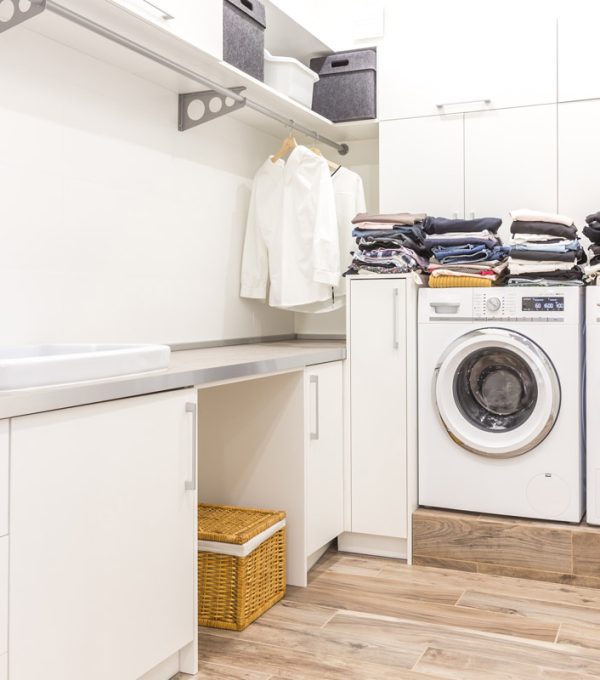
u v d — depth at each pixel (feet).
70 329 8.17
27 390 5.02
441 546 9.92
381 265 10.32
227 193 11.22
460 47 11.44
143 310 9.36
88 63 8.32
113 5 6.93
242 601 7.86
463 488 10.08
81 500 5.47
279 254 11.21
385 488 10.21
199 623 8.05
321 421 9.71
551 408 9.46
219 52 8.57
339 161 13.17
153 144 9.48
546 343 9.60
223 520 8.55
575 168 10.84
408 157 11.78
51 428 5.17
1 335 7.30
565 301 9.50
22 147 7.49
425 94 11.65
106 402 5.70
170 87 9.64
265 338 12.39
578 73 10.79
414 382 10.25
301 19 12.02
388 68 11.89
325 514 9.85
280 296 11.19
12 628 4.89
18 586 4.93
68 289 8.13
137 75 9.11
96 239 8.52
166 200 9.77
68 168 8.09
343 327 13.00
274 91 10.02
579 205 10.84
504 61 11.19
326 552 10.68
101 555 5.68
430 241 10.46
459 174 11.49
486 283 9.96
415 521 10.04
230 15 9.11
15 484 4.89
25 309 7.57
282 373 9.24
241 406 9.50
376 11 11.94
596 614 8.30
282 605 8.58
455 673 6.89
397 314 10.10
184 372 6.59
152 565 6.29
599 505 9.41
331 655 7.29
